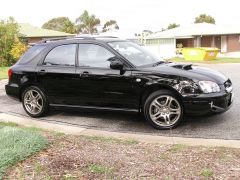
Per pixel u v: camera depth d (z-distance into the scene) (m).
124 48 7.78
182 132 6.85
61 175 4.64
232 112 8.19
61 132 7.08
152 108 7.12
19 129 6.34
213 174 4.50
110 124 7.69
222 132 6.72
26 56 8.63
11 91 8.70
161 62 7.89
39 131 6.96
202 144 5.97
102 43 7.69
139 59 7.60
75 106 7.95
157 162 4.98
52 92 8.12
